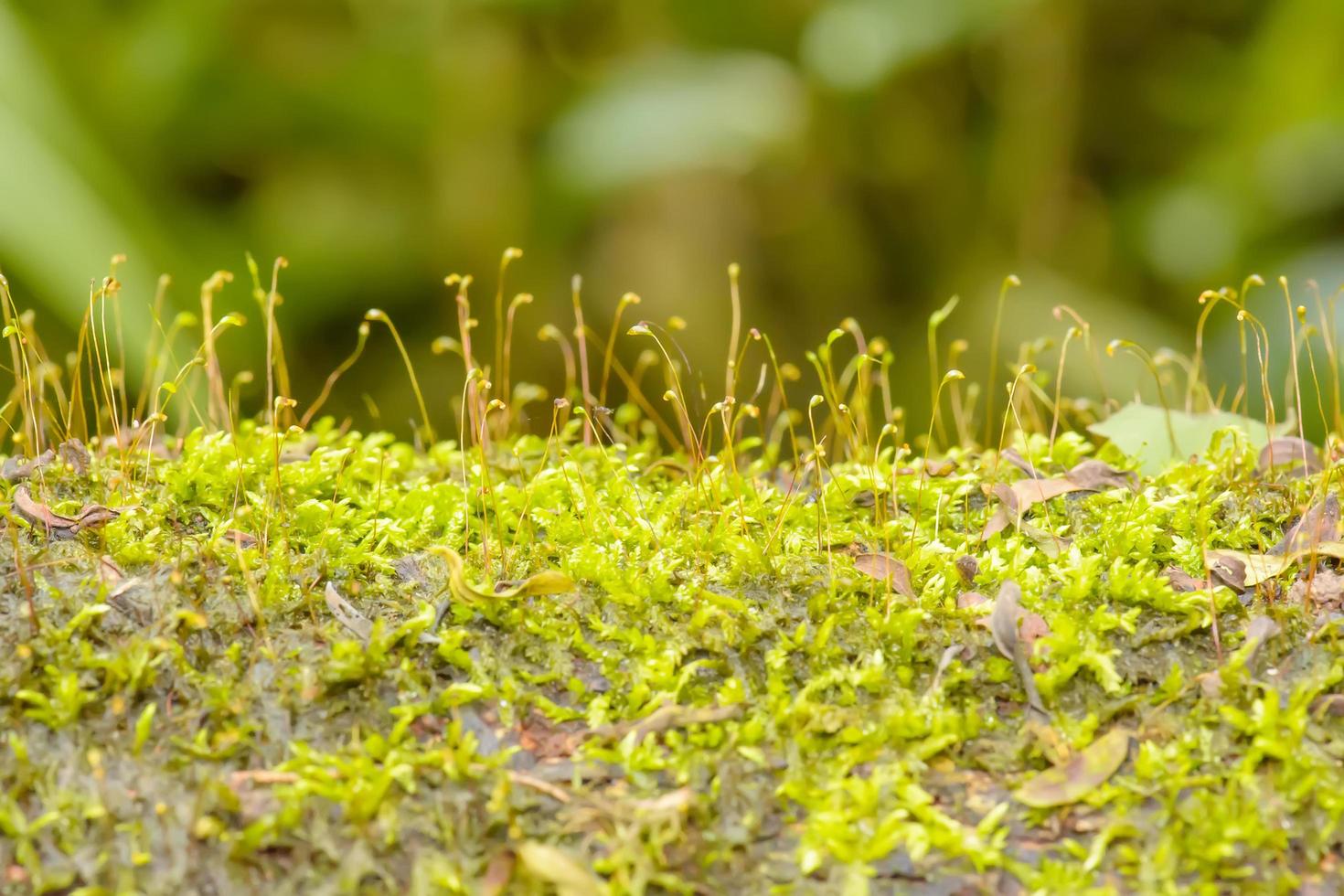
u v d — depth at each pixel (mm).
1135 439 283
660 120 609
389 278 637
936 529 265
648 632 254
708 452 277
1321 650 252
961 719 247
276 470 263
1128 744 246
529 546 263
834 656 250
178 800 242
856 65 626
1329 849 242
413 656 250
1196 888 240
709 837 241
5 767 243
